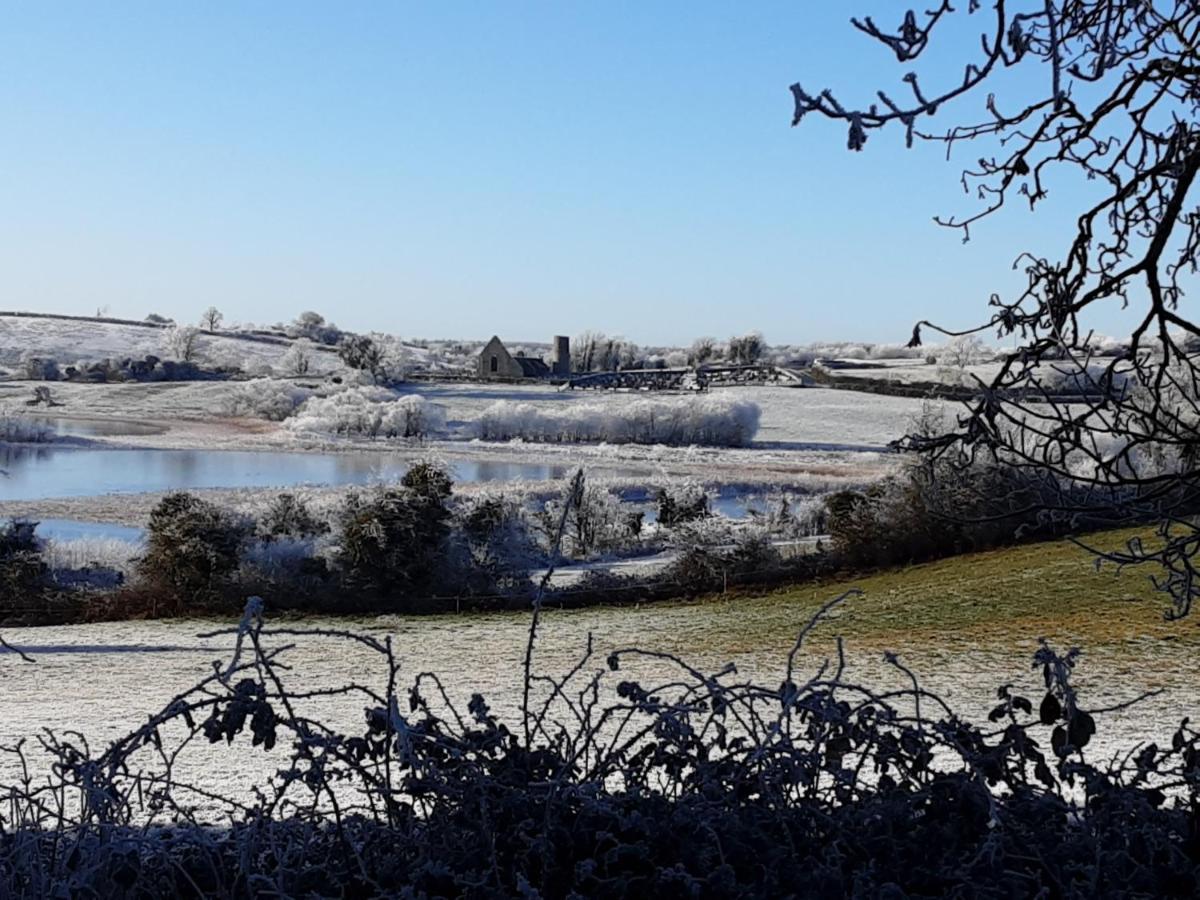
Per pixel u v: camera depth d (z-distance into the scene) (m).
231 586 36.53
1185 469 4.44
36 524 38.25
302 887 3.36
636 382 120.81
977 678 23.00
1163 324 3.96
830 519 43.06
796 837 3.54
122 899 3.33
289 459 72.06
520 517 41.16
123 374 134.25
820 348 166.75
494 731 3.79
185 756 13.33
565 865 3.34
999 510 4.31
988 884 3.15
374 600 36.47
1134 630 28.00
